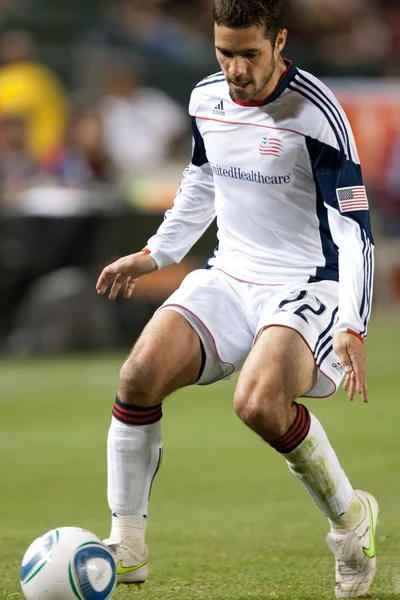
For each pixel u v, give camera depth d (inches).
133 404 543.2
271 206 574.9
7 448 1059.9
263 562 633.0
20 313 1617.9
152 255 609.3
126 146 2022.6
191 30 2443.4
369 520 552.4
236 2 522.9
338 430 1119.0
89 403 1285.7
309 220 573.6
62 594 484.4
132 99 2074.3
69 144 1747.0
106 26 2279.8
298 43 2407.7
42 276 1611.7
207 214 622.5
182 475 933.8
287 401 525.7
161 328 556.1
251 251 587.2
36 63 2087.8
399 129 1988.2
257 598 549.0
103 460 1003.9
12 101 1897.1
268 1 527.5
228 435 1120.2
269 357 528.7
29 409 1256.2
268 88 559.2
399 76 2172.7
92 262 1624.0
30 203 1594.5
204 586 576.1
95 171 1737.2
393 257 2044.8
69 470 961.5
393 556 615.8
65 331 1612.9
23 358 1606.8
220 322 572.4
